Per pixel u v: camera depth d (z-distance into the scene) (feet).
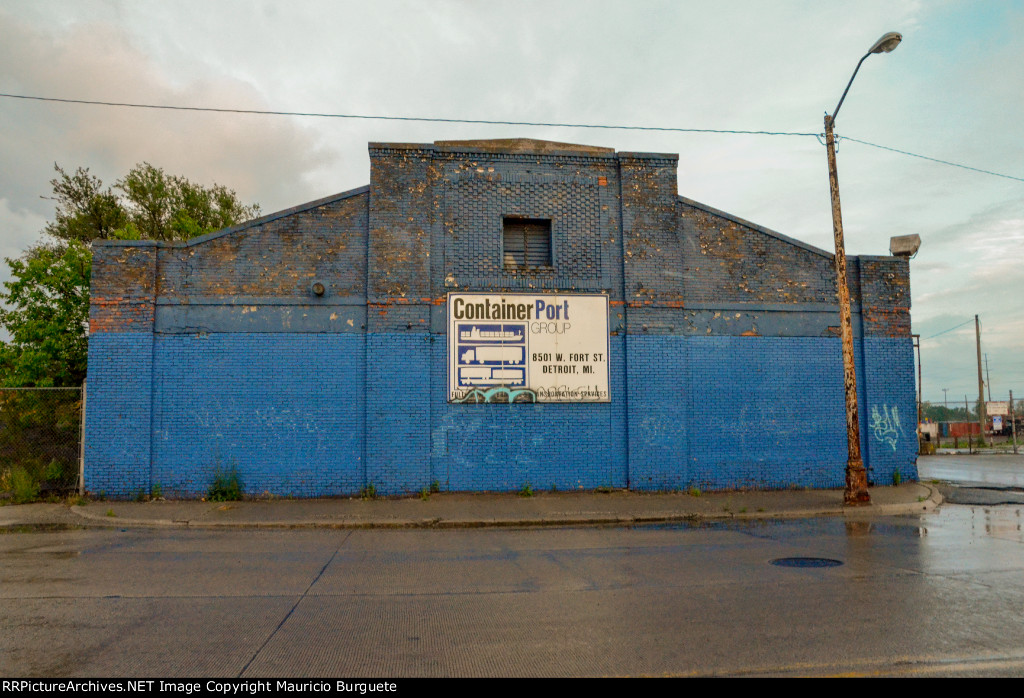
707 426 54.13
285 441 50.37
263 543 35.17
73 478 50.65
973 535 36.37
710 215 55.88
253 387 50.44
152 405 49.60
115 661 16.89
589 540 35.99
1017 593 23.44
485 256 52.90
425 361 51.42
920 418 122.62
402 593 24.00
